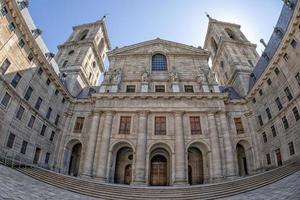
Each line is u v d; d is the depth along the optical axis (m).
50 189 17.58
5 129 25.25
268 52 36.06
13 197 12.12
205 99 36.31
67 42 53.50
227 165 31.09
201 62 43.84
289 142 28.03
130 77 41.19
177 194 18.38
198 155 36.69
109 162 31.52
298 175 17.77
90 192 18.53
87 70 49.78
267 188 17.34
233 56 46.16
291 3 29.77
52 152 34.53
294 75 27.48
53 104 35.69
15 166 24.66
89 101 39.38
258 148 34.19
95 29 56.78
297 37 26.45
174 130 33.94
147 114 35.25
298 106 26.56
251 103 37.38
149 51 45.53
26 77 29.34
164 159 36.31
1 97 24.84
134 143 33.06
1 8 24.53
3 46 25.17
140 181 29.33
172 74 40.00
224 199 16.22
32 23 32.03
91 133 33.44
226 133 33.34
